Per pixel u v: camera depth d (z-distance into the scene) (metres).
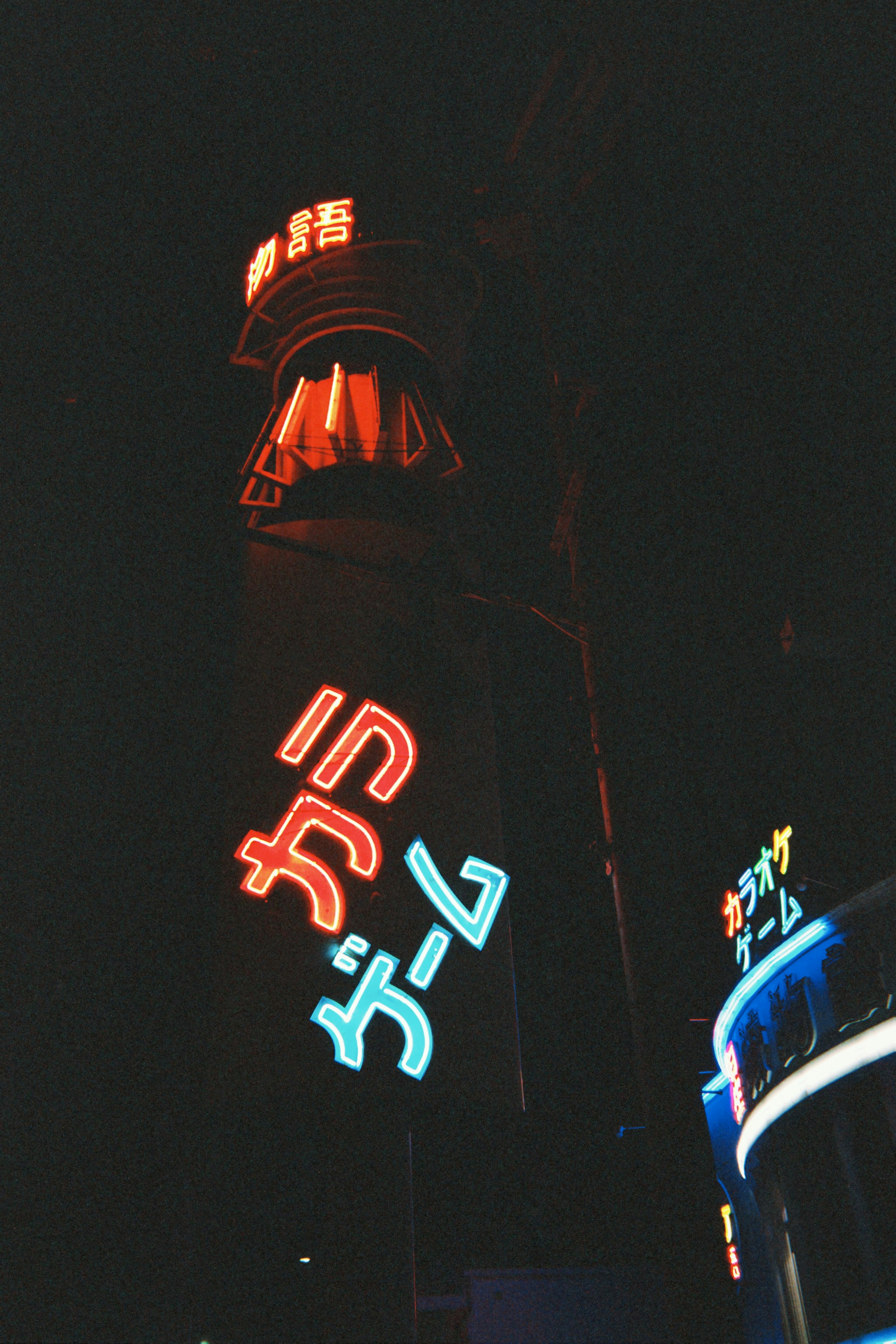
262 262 21.05
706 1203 10.49
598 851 13.16
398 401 20.09
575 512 16.11
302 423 19.23
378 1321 12.02
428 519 18.52
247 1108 12.81
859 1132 15.36
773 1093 17.25
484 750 15.84
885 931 15.66
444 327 20.97
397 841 14.38
